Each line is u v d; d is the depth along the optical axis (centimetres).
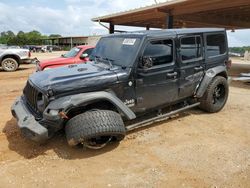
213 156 420
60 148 439
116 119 407
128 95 466
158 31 512
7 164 390
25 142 461
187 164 395
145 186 341
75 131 388
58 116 386
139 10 1383
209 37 603
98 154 423
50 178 357
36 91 424
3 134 496
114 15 1602
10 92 883
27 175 363
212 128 542
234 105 724
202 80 598
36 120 412
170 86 527
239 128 545
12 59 1493
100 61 525
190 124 563
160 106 532
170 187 339
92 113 400
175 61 526
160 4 1245
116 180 354
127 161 403
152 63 478
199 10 1250
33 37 10750
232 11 1520
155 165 392
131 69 461
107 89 439
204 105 623
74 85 414
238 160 408
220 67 629
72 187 338
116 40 528
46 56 3203
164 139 484
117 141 450
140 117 548
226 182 350
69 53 1061
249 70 1731
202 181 352
